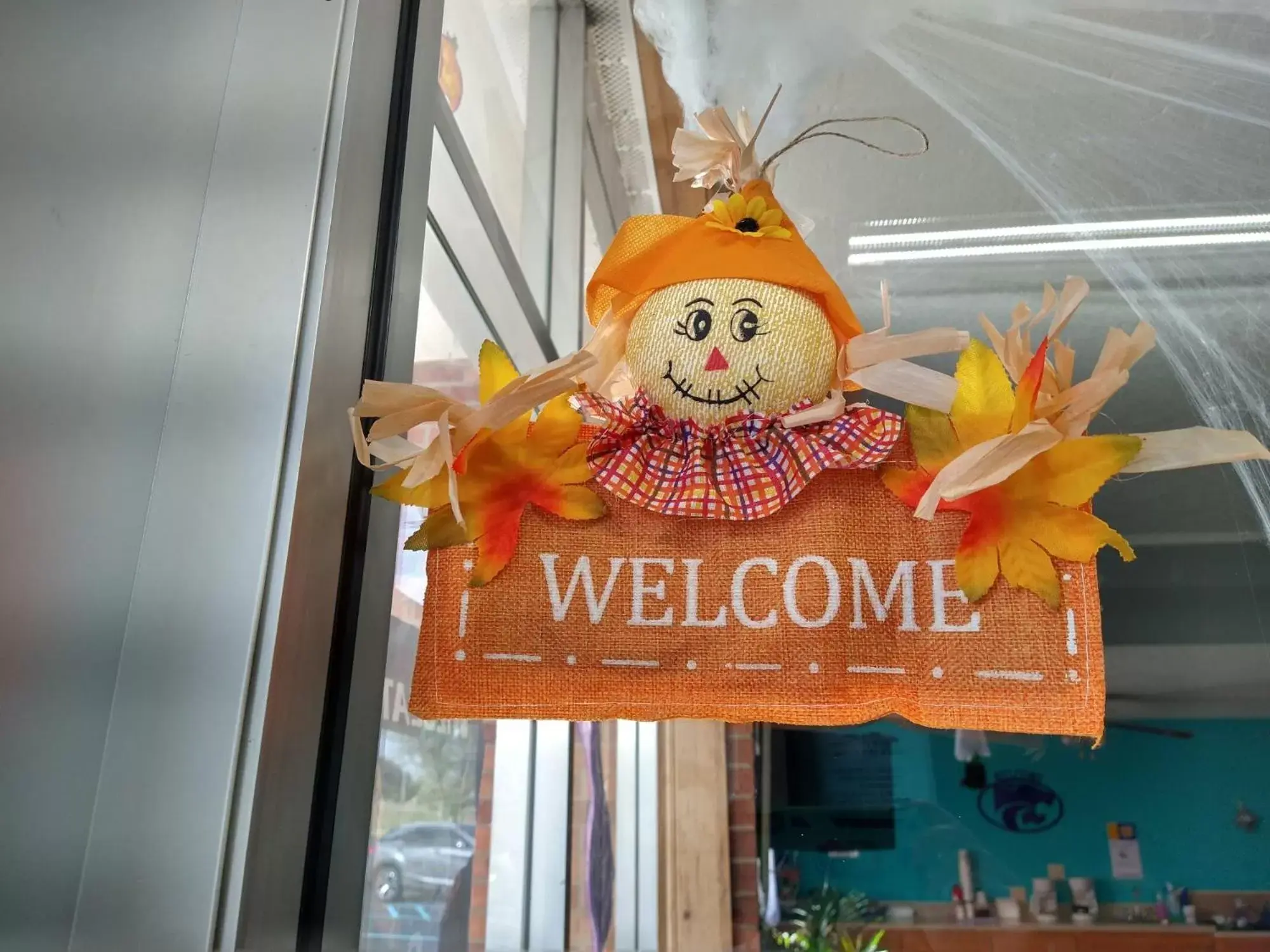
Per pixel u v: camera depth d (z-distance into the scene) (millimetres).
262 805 282
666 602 351
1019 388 333
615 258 393
